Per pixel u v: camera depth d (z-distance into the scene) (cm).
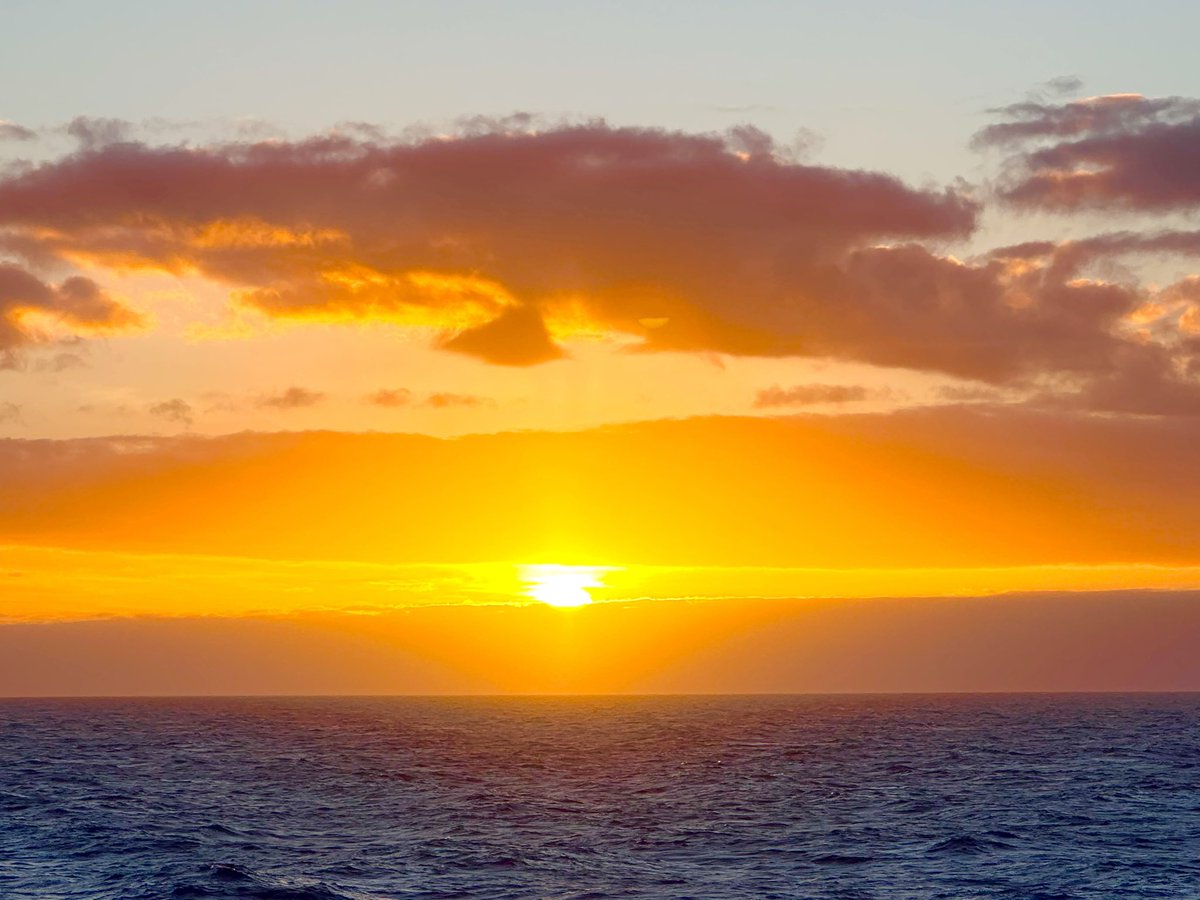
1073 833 6041
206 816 6844
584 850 5578
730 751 12288
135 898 4397
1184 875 4903
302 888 4550
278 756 11756
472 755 11844
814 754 11769
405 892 4581
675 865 5184
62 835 5916
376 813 7038
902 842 5788
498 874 4953
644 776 9431
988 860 5262
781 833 6122
